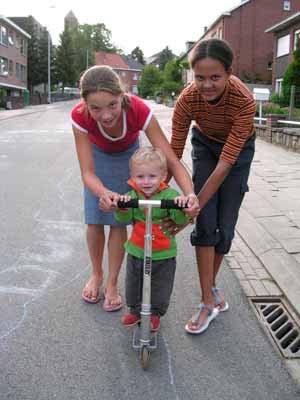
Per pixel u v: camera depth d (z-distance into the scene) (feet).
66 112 111.14
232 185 10.60
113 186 11.58
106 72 9.28
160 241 9.86
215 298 11.78
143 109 10.38
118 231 11.81
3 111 109.50
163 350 10.16
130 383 9.04
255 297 12.73
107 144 11.01
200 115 10.17
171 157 10.28
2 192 24.03
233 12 127.95
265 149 41.34
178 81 194.49
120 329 10.93
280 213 20.22
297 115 47.01
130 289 10.25
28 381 8.99
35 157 35.91
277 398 8.72
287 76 77.46
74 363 9.59
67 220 19.47
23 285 13.19
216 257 11.39
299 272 13.89
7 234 17.51
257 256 15.37
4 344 10.19
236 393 8.83
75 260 15.15
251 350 10.25
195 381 9.15
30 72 192.44
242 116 9.61
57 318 11.37
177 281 13.70
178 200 8.94
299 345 10.59
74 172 29.89
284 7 128.98
